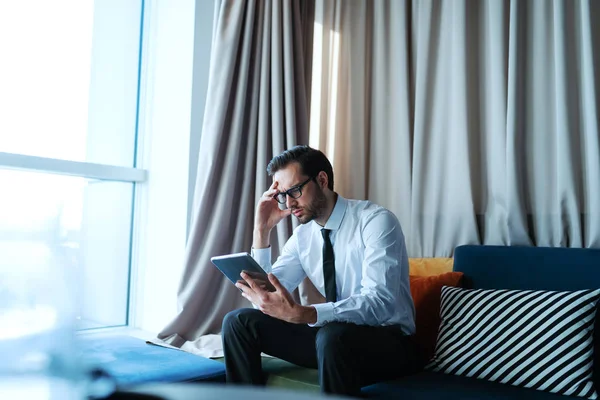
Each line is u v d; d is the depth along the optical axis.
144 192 2.68
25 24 2.40
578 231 1.75
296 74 2.44
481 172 2.05
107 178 2.52
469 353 1.48
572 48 1.82
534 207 1.89
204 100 2.52
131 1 2.72
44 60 2.45
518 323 1.44
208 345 2.11
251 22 2.39
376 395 1.29
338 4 2.44
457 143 2.03
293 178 1.66
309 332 1.59
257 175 2.37
